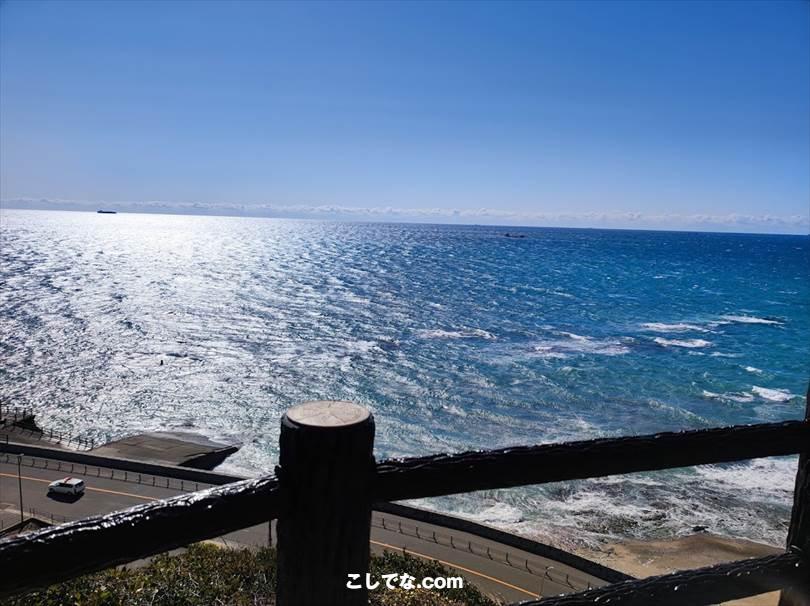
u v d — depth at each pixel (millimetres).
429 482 1256
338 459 1140
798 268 144375
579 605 1471
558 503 26594
